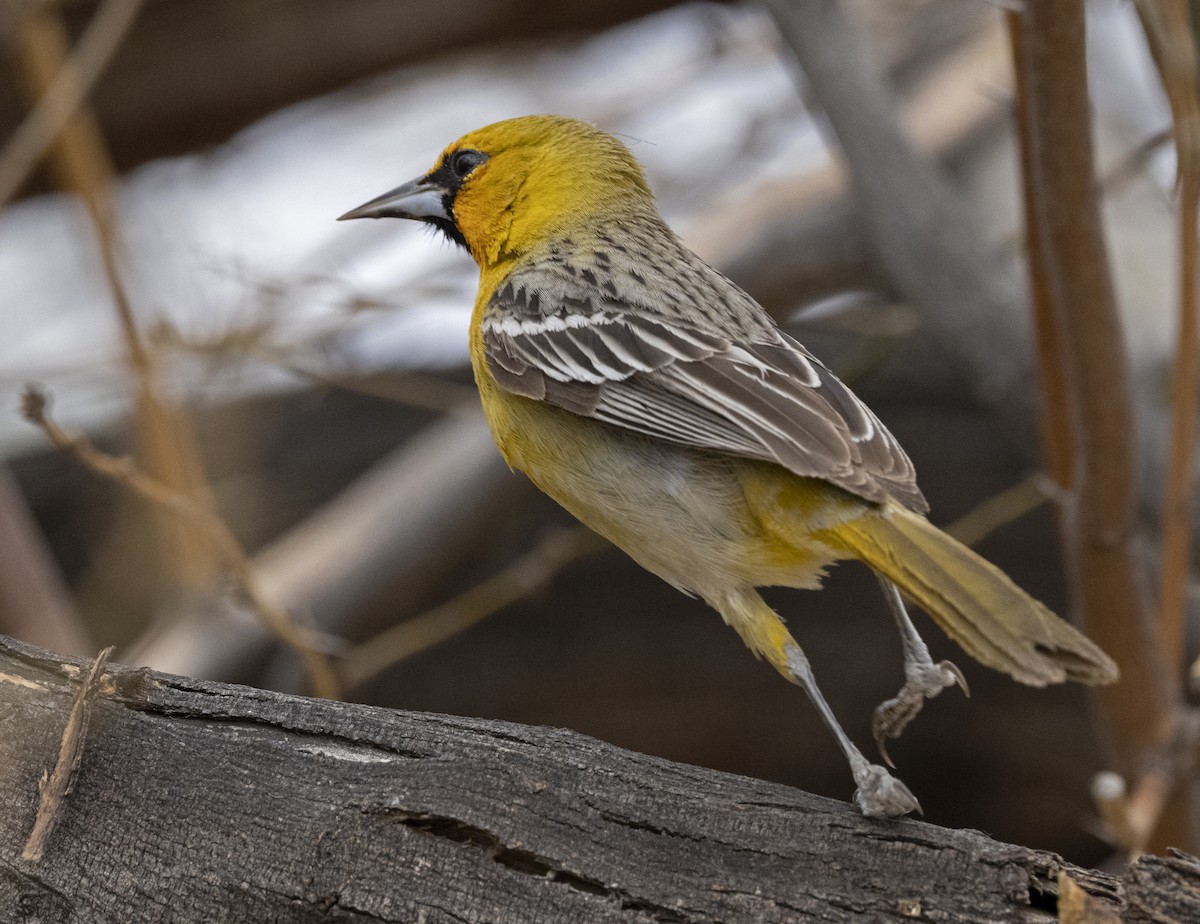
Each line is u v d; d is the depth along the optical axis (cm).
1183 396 879
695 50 1577
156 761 595
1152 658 889
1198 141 819
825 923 550
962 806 1307
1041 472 1133
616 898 561
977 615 635
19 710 602
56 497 1357
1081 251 798
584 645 1315
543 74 1631
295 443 1389
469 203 945
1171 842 917
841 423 720
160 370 1106
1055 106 775
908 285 1216
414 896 566
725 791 580
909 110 1534
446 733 598
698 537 736
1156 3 798
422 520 1261
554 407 793
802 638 1290
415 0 1544
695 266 877
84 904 583
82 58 1191
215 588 1121
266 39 1523
